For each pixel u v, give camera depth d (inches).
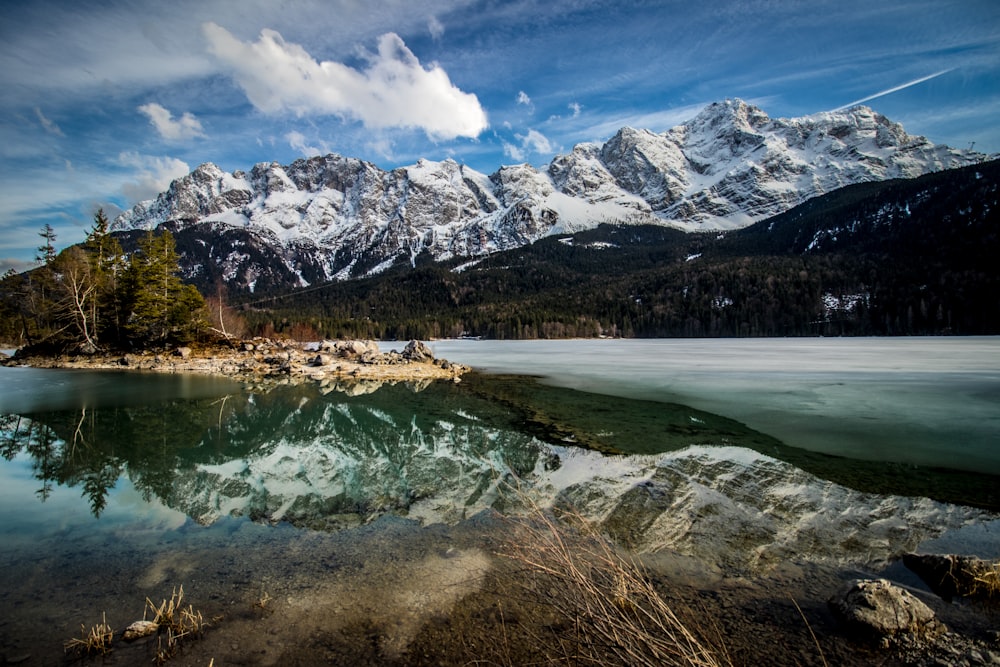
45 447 613.3
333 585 272.4
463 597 257.8
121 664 204.7
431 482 468.1
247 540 336.5
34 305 2252.7
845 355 2023.9
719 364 1720.0
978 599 250.7
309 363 1556.3
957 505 394.6
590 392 1080.8
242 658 208.8
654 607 214.4
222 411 855.7
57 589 269.3
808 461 526.6
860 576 280.1
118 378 1304.1
